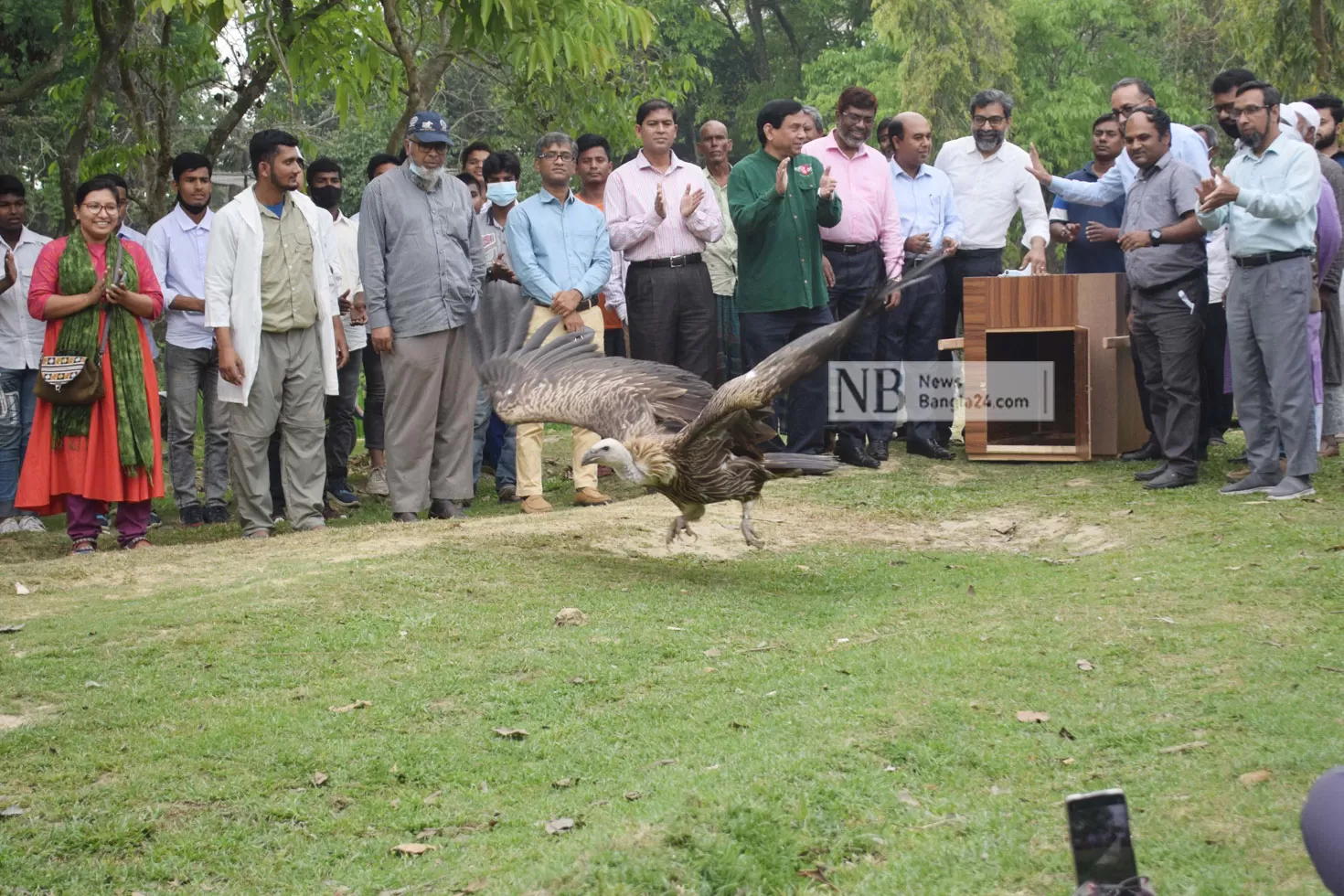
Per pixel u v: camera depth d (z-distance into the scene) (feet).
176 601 21.83
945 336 37.81
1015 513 28.91
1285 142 26.50
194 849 13.97
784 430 41.04
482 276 31.09
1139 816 12.96
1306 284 26.61
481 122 91.71
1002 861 12.22
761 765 14.75
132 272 28.43
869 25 126.31
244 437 28.89
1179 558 22.89
